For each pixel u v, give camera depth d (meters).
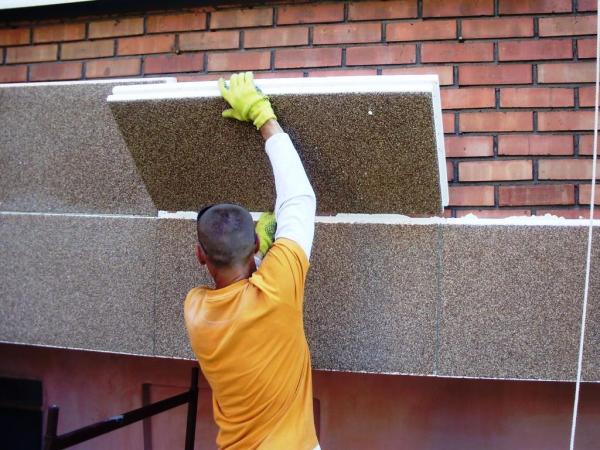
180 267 2.51
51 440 1.80
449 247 2.26
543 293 2.21
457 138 2.52
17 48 3.03
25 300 2.72
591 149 2.44
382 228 2.30
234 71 2.72
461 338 2.26
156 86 2.00
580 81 2.45
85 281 2.64
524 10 2.49
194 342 1.76
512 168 2.48
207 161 2.18
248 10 2.71
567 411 2.47
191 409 2.49
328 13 2.63
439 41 2.54
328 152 2.04
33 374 3.03
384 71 2.58
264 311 1.66
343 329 2.34
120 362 2.90
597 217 2.41
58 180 2.70
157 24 2.82
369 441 2.62
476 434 2.54
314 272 2.36
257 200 2.29
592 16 2.45
